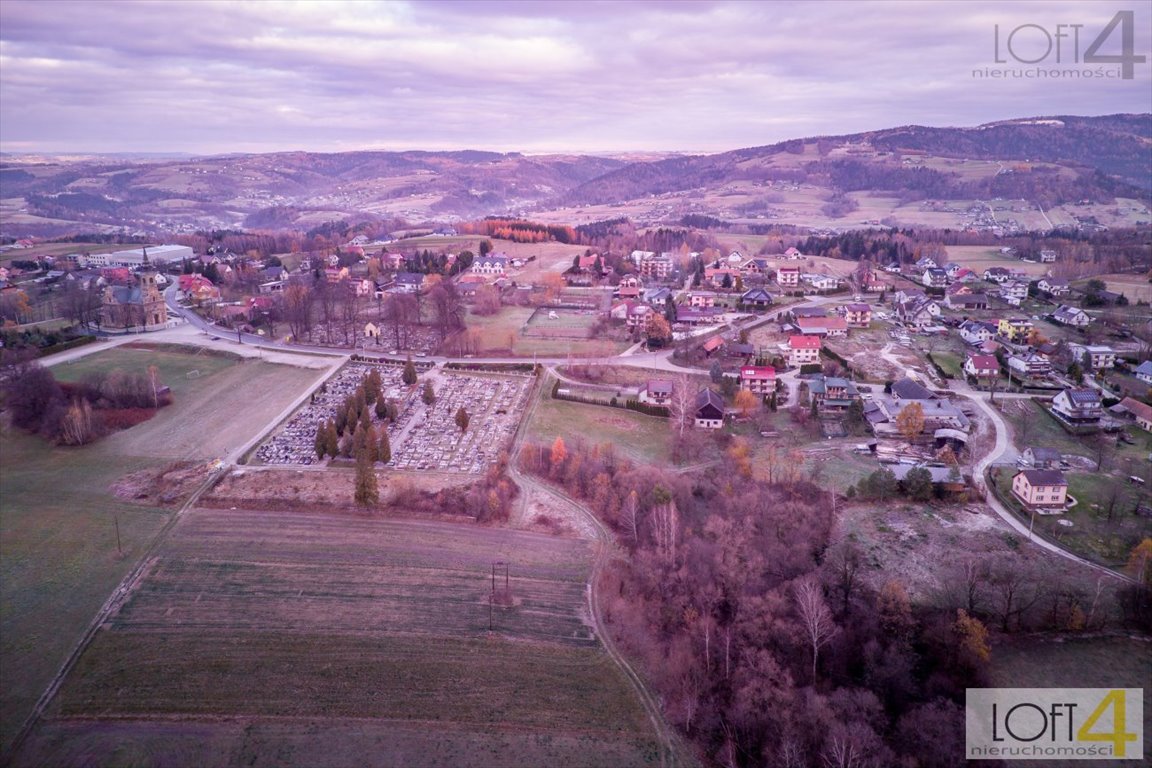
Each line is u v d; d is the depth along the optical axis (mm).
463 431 138000
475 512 107938
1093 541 97125
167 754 67312
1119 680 73500
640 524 103500
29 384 137000
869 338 190000
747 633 80875
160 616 85500
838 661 77625
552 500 113312
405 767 66625
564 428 138875
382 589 90500
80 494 112625
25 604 87688
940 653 76562
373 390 147875
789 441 132250
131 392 144375
